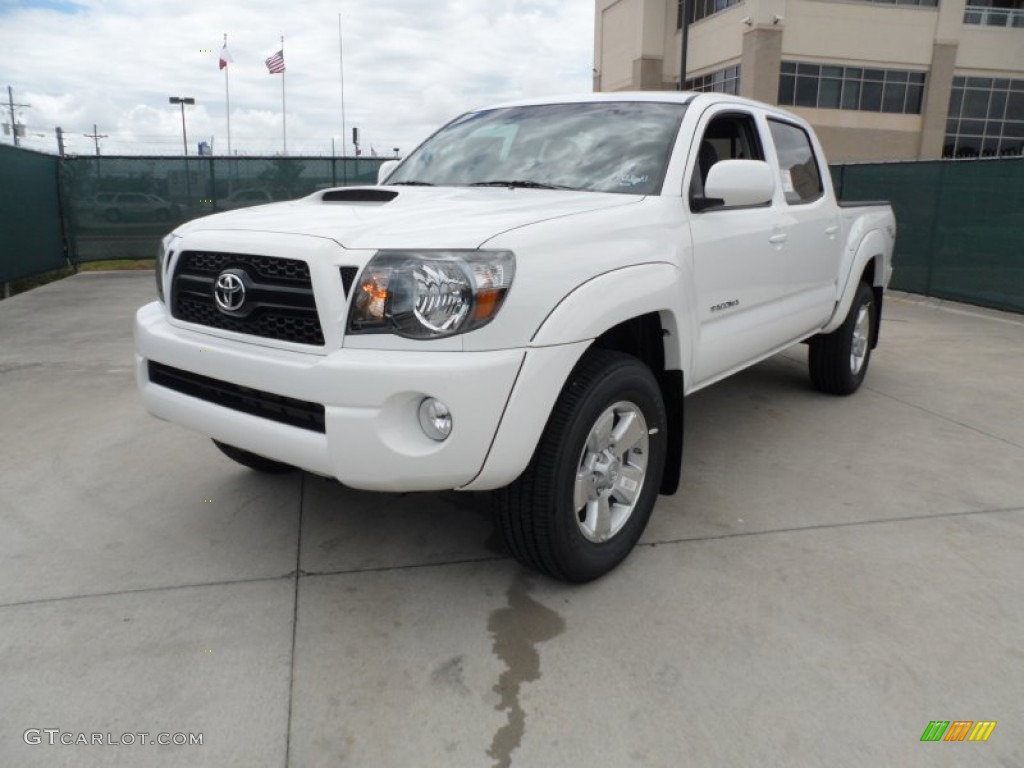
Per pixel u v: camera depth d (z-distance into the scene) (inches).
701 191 136.9
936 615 106.3
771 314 160.1
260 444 101.6
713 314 134.3
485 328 90.9
